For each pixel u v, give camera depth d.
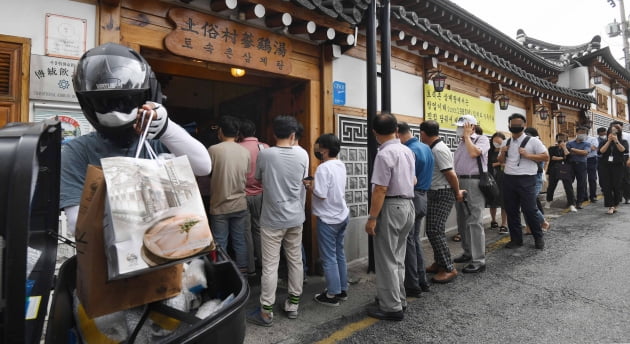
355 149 4.72
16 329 0.82
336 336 2.86
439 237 3.93
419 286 3.66
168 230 1.01
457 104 6.61
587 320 3.02
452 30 6.84
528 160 4.98
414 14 4.75
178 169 1.08
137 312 1.18
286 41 3.95
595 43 13.55
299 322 3.10
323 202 3.34
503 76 7.23
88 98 1.20
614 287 3.69
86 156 1.35
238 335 1.10
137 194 0.99
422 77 5.90
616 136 7.36
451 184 3.71
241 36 3.56
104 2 2.74
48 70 2.56
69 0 2.63
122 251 0.95
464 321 3.07
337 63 4.55
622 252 4.86
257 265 4.69
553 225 6.65
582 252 4.91
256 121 5.09
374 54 4.22
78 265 1.08
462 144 4.38
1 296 0.83
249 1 3.25
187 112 6.13
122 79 1.20
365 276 4.23
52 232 1.35
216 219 3.57
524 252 5.01
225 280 1.35
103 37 2.74
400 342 2.76
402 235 3.15
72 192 1.29
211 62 3.44
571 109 12.06
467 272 4.24
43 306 1.19
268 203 3.07
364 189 4.83
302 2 3.42
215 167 3.58
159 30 3.07
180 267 1.18
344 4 4.00
